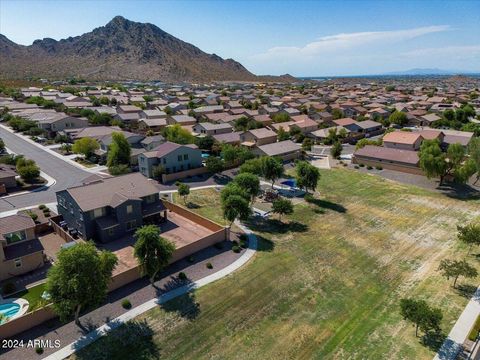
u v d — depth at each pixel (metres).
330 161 85.19
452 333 29.42
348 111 146.62
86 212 43.41
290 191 64.12
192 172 71.31
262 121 120.12
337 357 27.08
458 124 115.56
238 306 32.88
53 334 28.94
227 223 50.72
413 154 76.25
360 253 42.84
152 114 120.25
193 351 27.58
